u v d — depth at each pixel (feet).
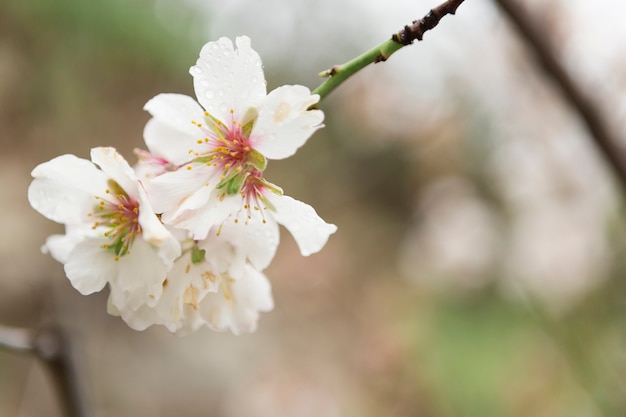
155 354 2.97
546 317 1.97
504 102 2.08
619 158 1.14
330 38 2.99
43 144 3.02
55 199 0.95
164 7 3.10
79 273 0.94
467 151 2.77
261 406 3.08
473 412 2.70
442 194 3.16
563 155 2.02
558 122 1.99
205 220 0.93
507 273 2.66
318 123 0.93
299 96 0.93
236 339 3.32
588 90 1.17
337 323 3.71
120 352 2.86
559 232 2.03
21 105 2.95
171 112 0.95
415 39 0.88
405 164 3.50
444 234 3.09
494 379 2.71
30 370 2.63
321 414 3.10
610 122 1.17
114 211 0.95
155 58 3.11
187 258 0.94
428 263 3.22
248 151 0.94
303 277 3.87
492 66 1.92
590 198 2.00
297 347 3.48
